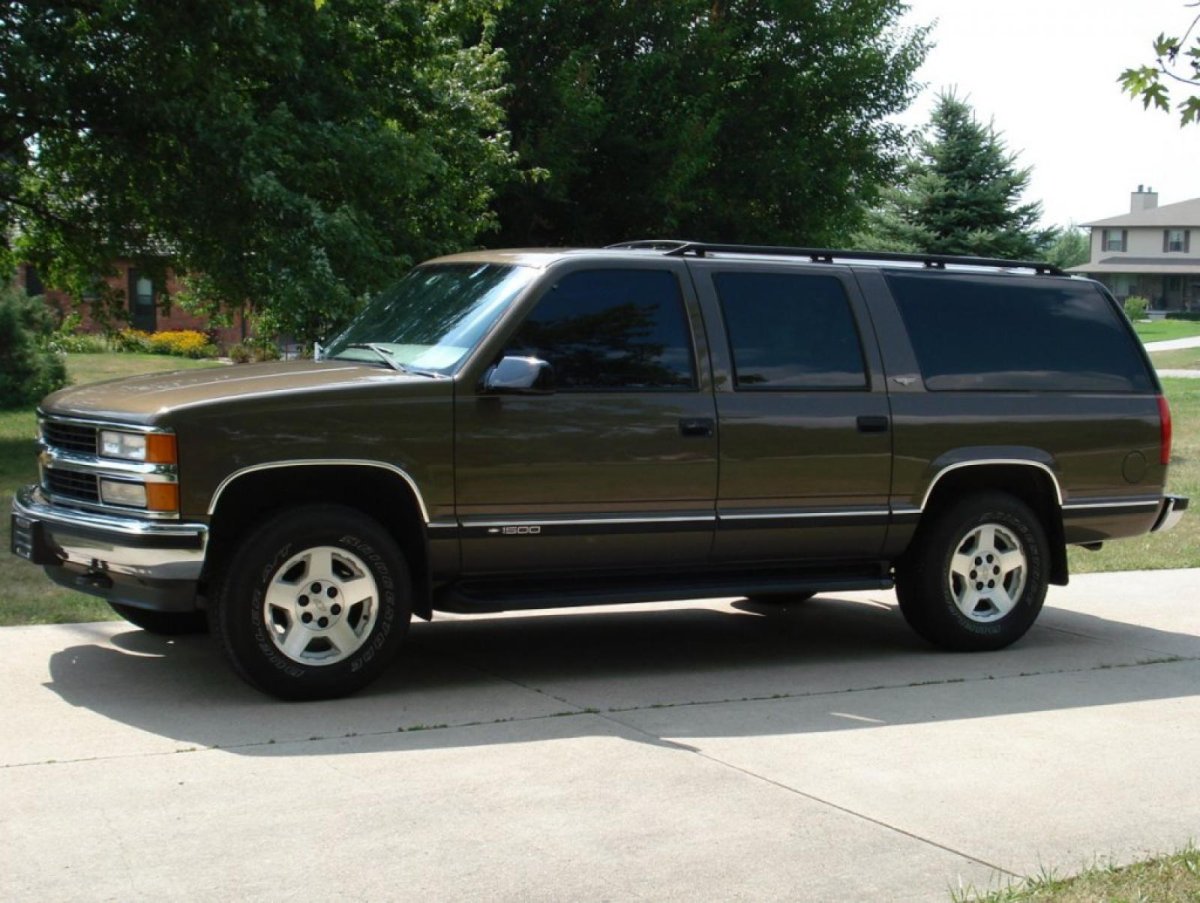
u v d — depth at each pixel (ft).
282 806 16.06
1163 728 20.48
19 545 21.54
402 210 64.90
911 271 25.73
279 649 20.45
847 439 24.13
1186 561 36.60
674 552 23.20
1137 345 27.58
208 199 56.44
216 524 20.68
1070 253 289.33
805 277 24.58
